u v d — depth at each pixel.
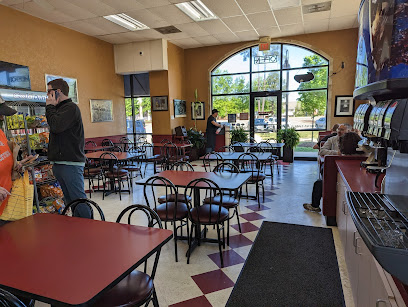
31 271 1.20
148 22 6.28
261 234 3.22
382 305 1.14
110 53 8.07
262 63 8.28
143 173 6.98
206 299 2.11
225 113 8.90
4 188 1.80
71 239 1.52
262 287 2.24
